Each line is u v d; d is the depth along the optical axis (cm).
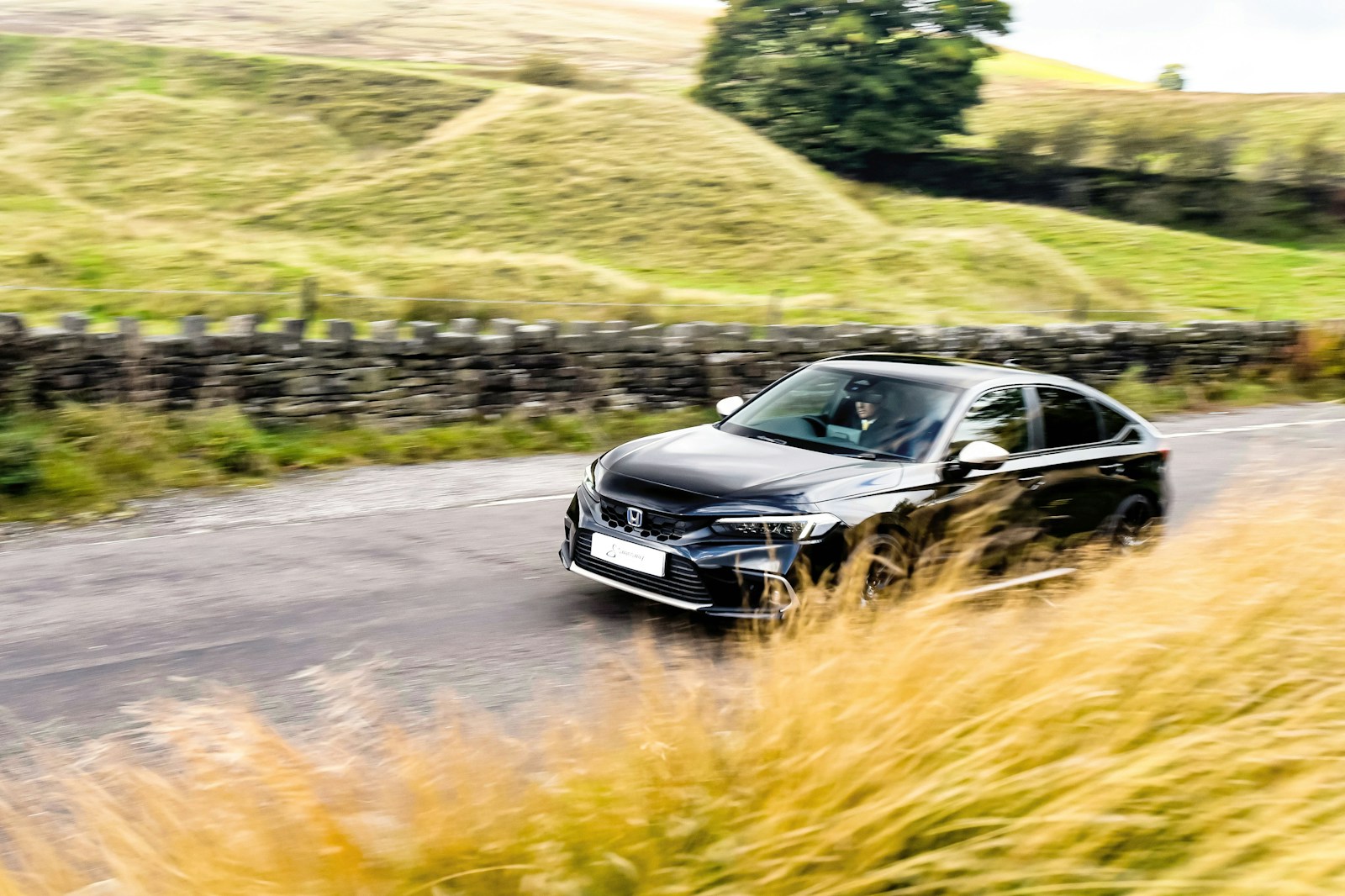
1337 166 5859
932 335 1457
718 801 287
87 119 4469
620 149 4212
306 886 255
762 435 629
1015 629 364
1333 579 399
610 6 12375
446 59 8281
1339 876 248
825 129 5762
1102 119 7744
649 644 433
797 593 518
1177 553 416
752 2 6250
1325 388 1841
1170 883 245
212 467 885
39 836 329
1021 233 4578
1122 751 302
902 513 551
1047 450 640
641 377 1227
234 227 3375
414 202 3709
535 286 2186
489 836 276
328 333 1031
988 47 6084
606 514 566
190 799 281
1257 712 322
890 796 275
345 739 350
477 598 618
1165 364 1730
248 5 9450
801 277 3169
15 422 839
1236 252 4469
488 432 1095
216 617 566
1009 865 257
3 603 573
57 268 2052
